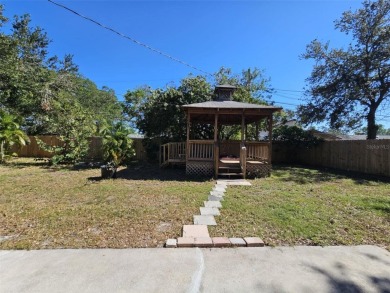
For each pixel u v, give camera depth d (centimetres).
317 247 364
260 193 709
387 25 1391
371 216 504
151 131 1532
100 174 1029
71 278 276
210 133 1584
